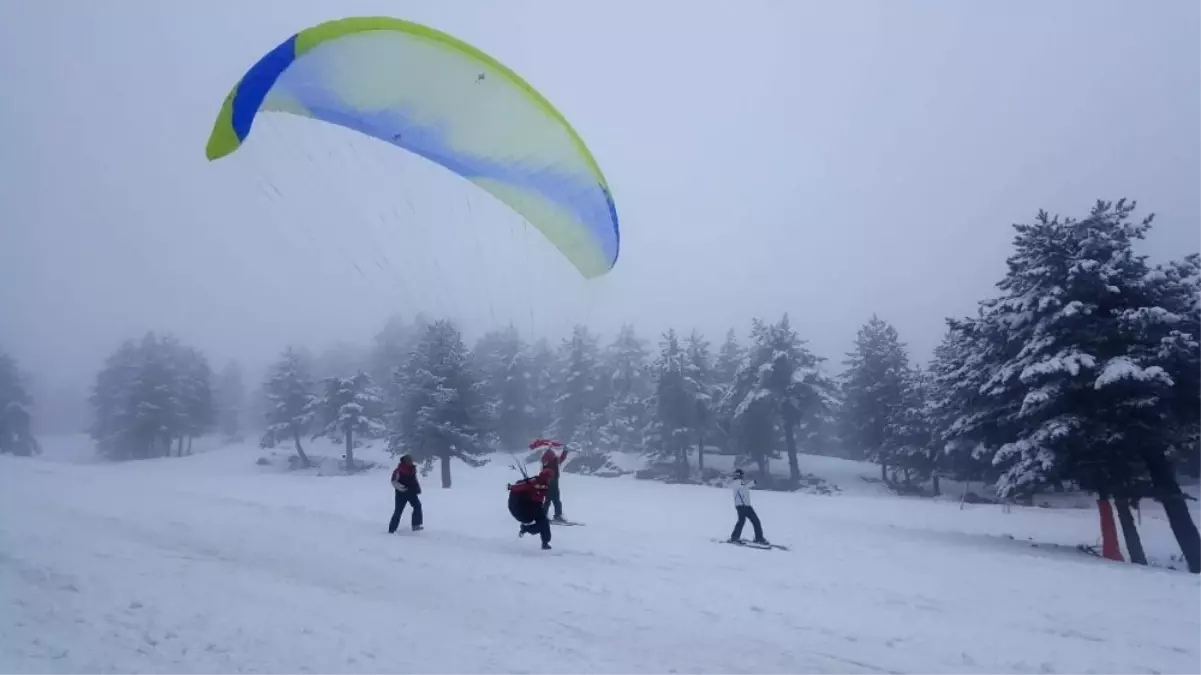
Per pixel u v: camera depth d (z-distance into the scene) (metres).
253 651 6.46
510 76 10.24
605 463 61.41
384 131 10.08
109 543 11.55
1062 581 12.52
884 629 8.33
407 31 9.57
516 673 6.14
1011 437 23.97
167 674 5.80
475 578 9.98
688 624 8.07
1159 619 9.58
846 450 71.19
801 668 6.80
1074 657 7.61
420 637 7.10
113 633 6.81
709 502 30.12
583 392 64.94
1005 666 7.18
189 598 8.24
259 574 9.79
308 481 37.72
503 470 53.53
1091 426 21.06
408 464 14.45
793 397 54.47
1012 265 22.97
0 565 9.30
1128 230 21.66
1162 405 21.19
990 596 10.73
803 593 10.12
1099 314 21.72
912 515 30.66
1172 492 20.70
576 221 11.67
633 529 16.86
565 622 7.93
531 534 13.76
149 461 63.31
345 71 9.41
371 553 11.66
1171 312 20.88
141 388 67.12
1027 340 22.30
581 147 11.12
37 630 6.72
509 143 10.66
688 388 57.44
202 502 18.42
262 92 8.62
